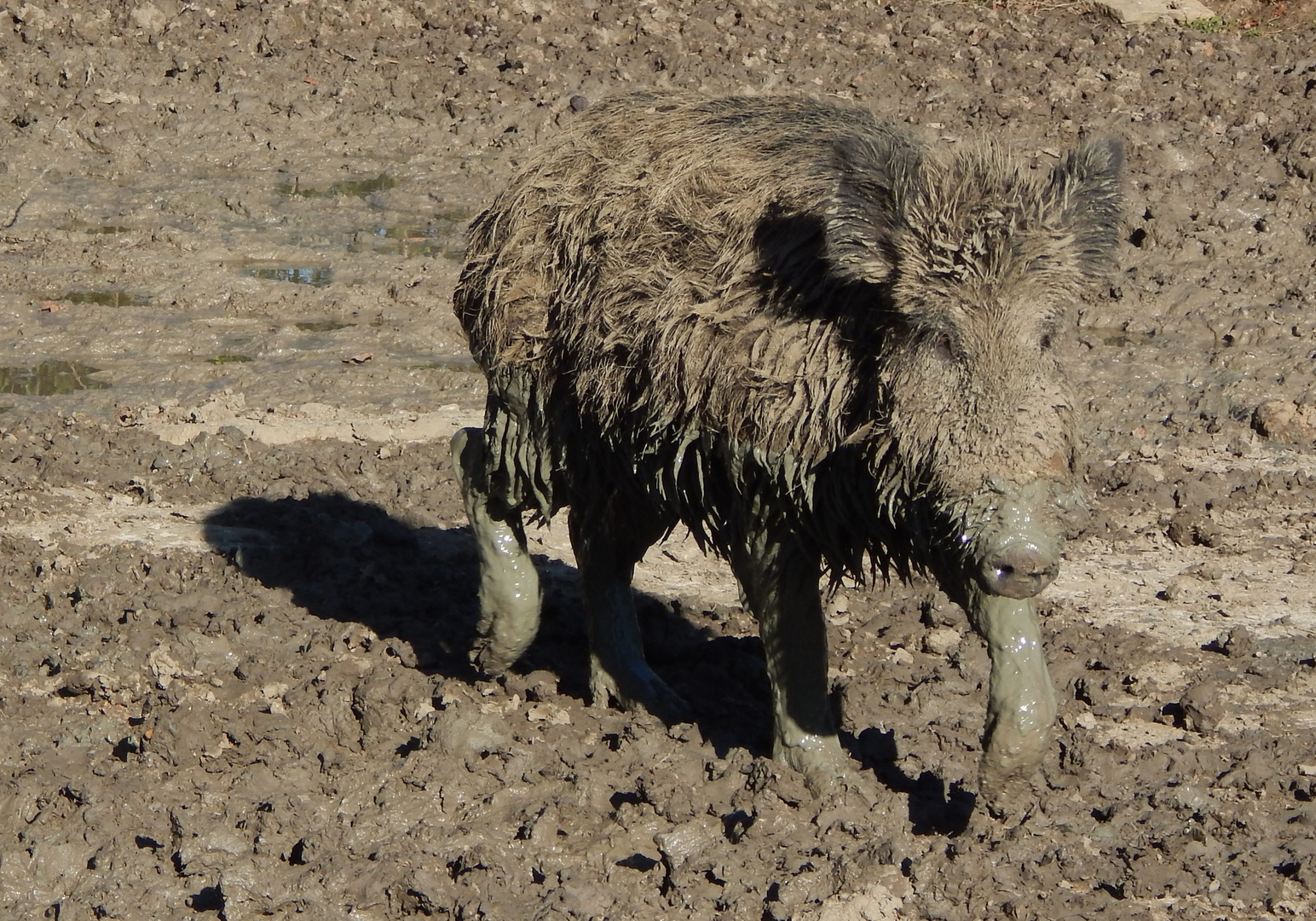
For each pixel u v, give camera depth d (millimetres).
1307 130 40562
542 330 15008
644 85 43656
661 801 13898
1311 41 50656
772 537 13719
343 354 28000
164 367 27078
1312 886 12906
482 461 16062
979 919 12445
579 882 12773
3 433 23891
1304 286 32031
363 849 13492
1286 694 17188
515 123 40938
